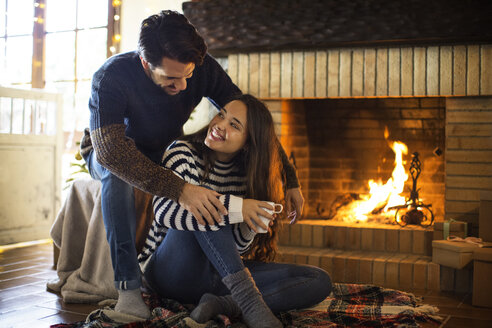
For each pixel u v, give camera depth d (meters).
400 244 2.97
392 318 1.99
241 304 1.74
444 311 2.25
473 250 2.35
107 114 1.77
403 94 3.04
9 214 3.82
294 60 3.23
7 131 4.15
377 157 3.59
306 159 3.71
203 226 1.75
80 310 2.18
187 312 1.92
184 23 1.70
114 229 1.91
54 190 4.14
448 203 2.95
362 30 3.06
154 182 1.70
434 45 2.98
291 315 1.95
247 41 3.28
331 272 2.88
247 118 1.92
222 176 2.02
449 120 2.96
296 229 3.17
